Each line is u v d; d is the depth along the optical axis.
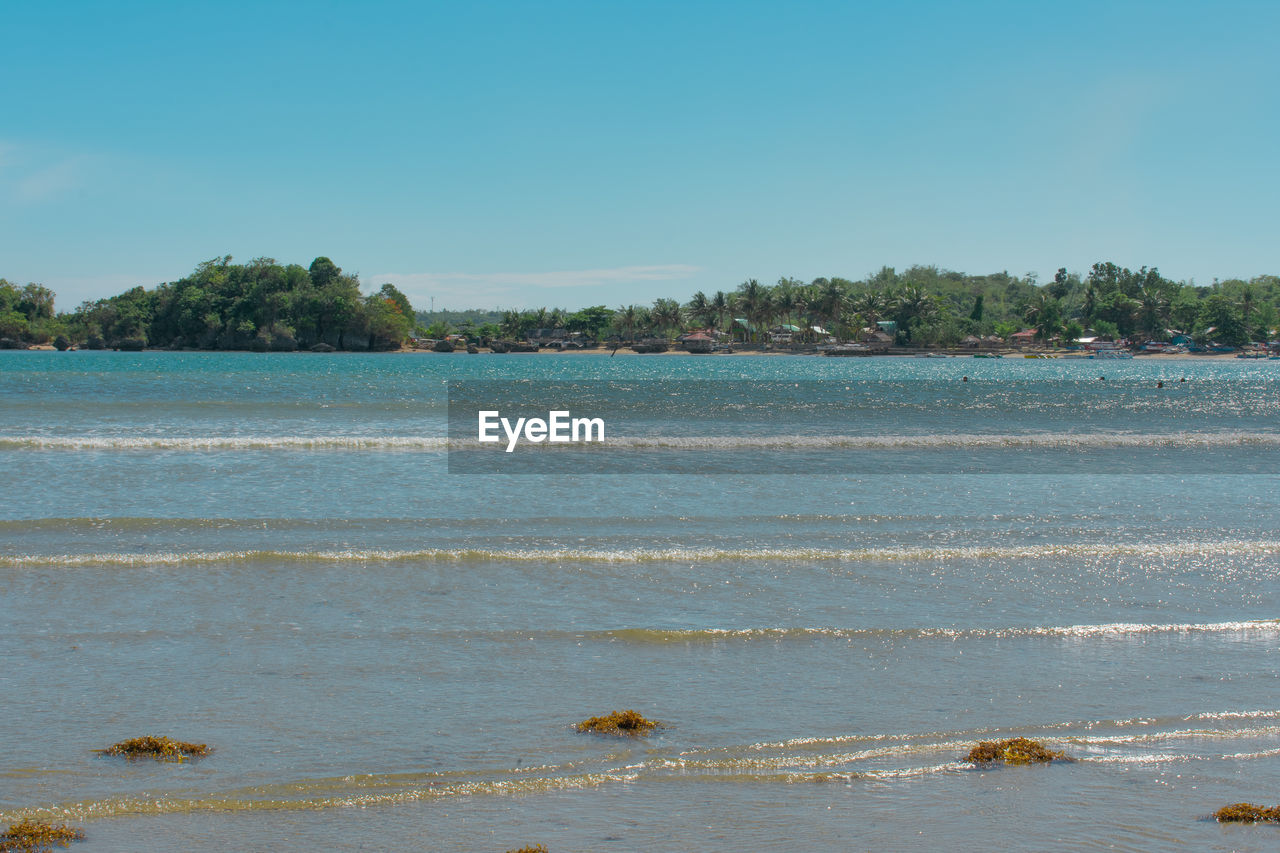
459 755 6.83
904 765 6.80
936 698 8.01
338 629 9.57
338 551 12.76
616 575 11.84
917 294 185.00
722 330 197.88
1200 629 9.96
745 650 9.15
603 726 7.30
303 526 14.73
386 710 7.59
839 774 6.64
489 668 8.55
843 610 10.49
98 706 7.57
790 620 10.10
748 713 7.64
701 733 7.26
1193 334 191.75
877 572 12.17
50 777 6.40
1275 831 5.94
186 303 182.12
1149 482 20.73
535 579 11.59
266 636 9.33
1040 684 8.36
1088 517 16.25
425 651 8.97
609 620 10.01
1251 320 192.75
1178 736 7.35
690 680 8.34
